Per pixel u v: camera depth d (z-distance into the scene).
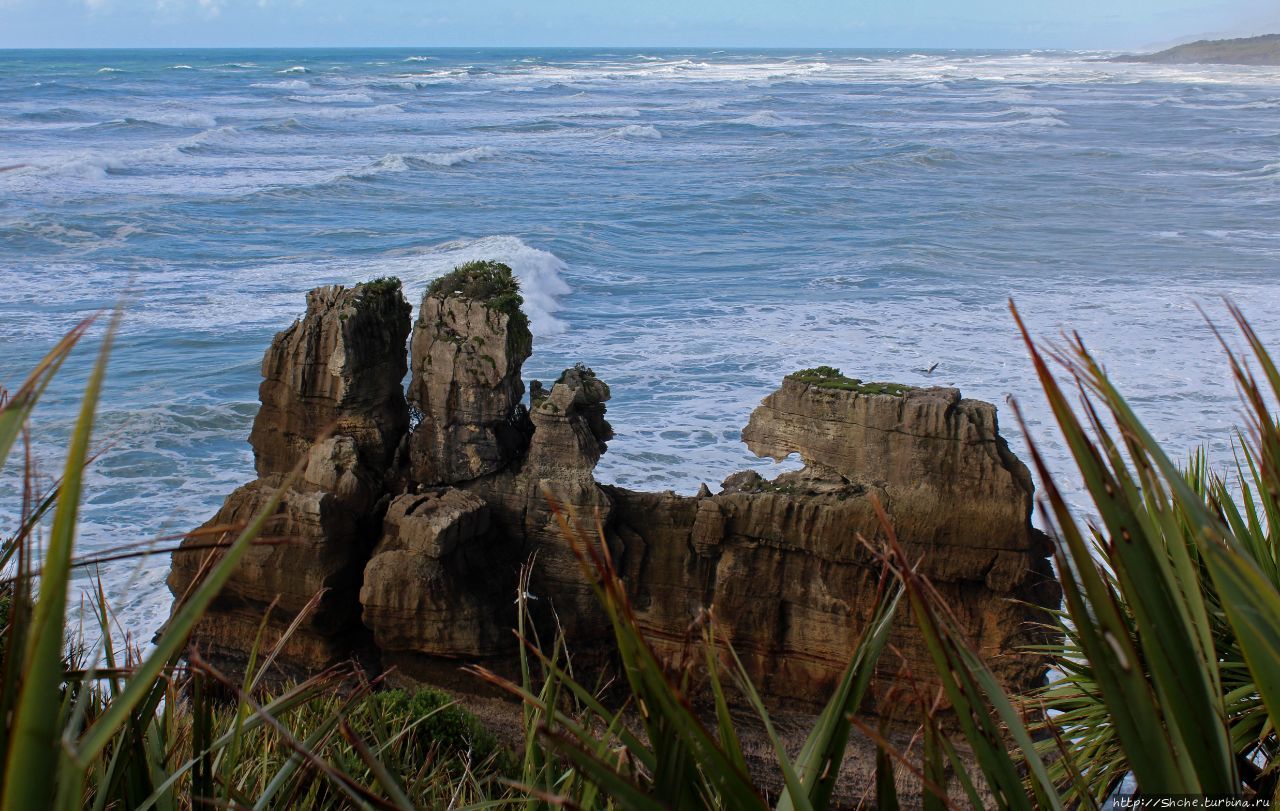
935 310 36.34
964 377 28.89
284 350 14.06
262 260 44.75
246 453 24.27
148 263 43.62
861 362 30.50
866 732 3.17
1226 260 44.25
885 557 3.17
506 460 13.37
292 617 12.94
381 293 13.82
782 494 12.39
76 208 54.75
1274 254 45.38
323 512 12.73
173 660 3.65
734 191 64.50
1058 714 7.77
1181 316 35.09
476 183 68.25
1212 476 6.96
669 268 43.97
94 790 3.82
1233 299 37.22
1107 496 2.71
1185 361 29.98
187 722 5.05
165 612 16.20
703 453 23.84
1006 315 35.50
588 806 3.62
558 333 33.91
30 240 46.97
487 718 12.34
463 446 13.23
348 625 13.23
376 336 13.70
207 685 3.90
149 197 59.22
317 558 12.74
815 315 35.88
